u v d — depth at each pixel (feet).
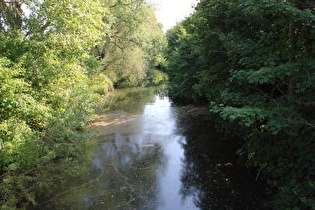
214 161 27.66
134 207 19.49
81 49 26.18
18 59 21.72
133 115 53.16
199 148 32.04
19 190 21.53
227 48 23.22
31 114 21.22
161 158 29.37
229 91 22.50
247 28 22.79
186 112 53.98
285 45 17.38
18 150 18.65
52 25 23.84
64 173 25.09
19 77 22.67
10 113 19.71
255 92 20.58
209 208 19.10
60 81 26.05
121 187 22.62
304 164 17.08
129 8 57.93
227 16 23.79
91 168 26.84
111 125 45.21
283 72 14.84
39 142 21.35
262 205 18.89
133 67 82.07
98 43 30.94
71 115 25.81
